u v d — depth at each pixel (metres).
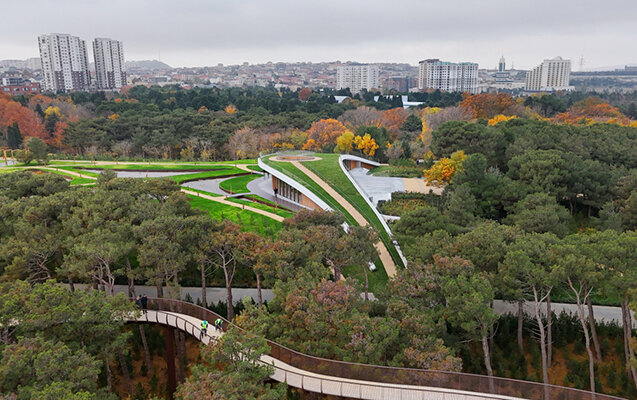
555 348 39.09
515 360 37.44
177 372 38.28
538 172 59.94
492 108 136.12
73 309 28.22
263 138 123.19
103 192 48.00
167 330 34.56
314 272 35.19
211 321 32.03
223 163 103.88
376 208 61.94
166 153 124.44
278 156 82.12
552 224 47.03
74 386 22.72
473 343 39.00
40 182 54.81
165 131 121.25
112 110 153.88
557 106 156.88
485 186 59.53
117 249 36.34
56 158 108.81
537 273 32.53
